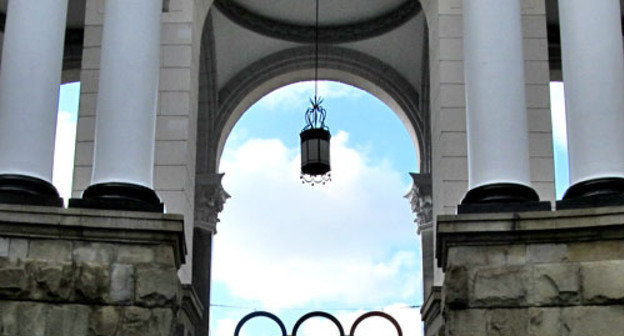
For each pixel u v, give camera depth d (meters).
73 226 13.73
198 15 18.72
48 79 14.62
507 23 14.91
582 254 13.61
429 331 18.55
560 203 14.12
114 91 14.71
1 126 14.36
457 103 17.53
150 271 13.73
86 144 17.42
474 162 14.59
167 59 17.94
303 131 21.16
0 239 13.67
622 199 13.86
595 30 14.57
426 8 19.06
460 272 13.68
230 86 27.12
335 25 26.84
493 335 13.46
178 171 17.36
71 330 13.46
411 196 26.69
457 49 17.78
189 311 17.34
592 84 14.38
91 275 13.62
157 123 17.59
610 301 13.30
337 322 14.74
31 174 14.20
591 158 14.16
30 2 14.80
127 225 13.84
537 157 17.41
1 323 13.38
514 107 14.62
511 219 13.73
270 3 25.86
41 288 13.52
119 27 14.97
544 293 13.50
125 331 13.52
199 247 25.88
